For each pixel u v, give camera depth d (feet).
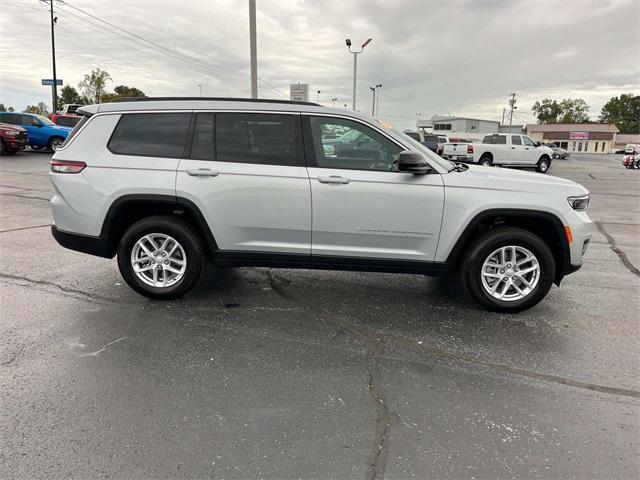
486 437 8.54
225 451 8.02
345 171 13.46
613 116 422.00
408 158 12.62
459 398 9.77
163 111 14.10
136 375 10.41
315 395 9.79
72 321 13.14
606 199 44.16
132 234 14.16
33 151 74.23
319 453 8.02
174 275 14.69
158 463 7.71
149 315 13.67
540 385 10.33
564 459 8.00
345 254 13.89
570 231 13.42
